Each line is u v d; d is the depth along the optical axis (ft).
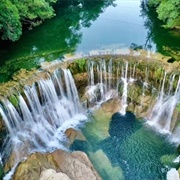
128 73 69.56
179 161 53.98
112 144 58.23
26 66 68.03
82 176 48.62
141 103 65.77
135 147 57.47
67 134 60.54
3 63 69.77
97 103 69.77
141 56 71.05
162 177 51.37
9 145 54.13
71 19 102.68
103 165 53.62
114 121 64.08
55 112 63.52
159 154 55.77
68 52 75.46
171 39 81.30
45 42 82.79
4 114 53.67
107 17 104.06
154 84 66.74
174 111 60.80
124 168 53.11
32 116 59.93
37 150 56.08
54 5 117.50
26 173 47.32
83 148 57.36
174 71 63.77
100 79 71.10
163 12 75.61
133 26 94.07
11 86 59.41
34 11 92.12
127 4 117.70
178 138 58.70
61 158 51.70
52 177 45.42
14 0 80.84
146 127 62.23
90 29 93.30
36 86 61.05
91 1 122.93
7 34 70.74
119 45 79.46
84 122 64.59
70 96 68.44
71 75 67.77
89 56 72.43
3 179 48.83
